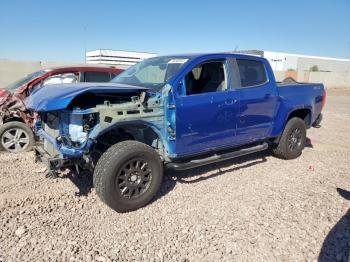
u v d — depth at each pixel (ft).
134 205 13.37
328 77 134.31
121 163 12.77
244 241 11.42
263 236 11.73
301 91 20.76
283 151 20.45
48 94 13.25
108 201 12.81
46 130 15.10
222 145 16.76
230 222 12.66
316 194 15.43
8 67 62.90
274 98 18.70
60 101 11.95
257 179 17.31
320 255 10.73
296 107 20.20
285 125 20.30
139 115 13.32
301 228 12.30
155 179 13.91
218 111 15.78
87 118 12.60
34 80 22.48
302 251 10.92
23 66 64.23
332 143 26.35
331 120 39.68
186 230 12.07
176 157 14.82
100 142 14.07
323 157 21.85
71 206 13.75
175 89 14.39
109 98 13.78
